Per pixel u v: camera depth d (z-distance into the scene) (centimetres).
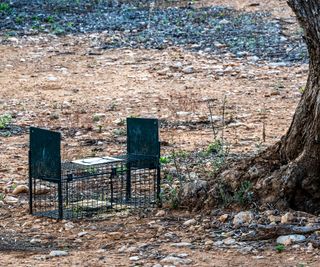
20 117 2197
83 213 1294
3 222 1277
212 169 1484
